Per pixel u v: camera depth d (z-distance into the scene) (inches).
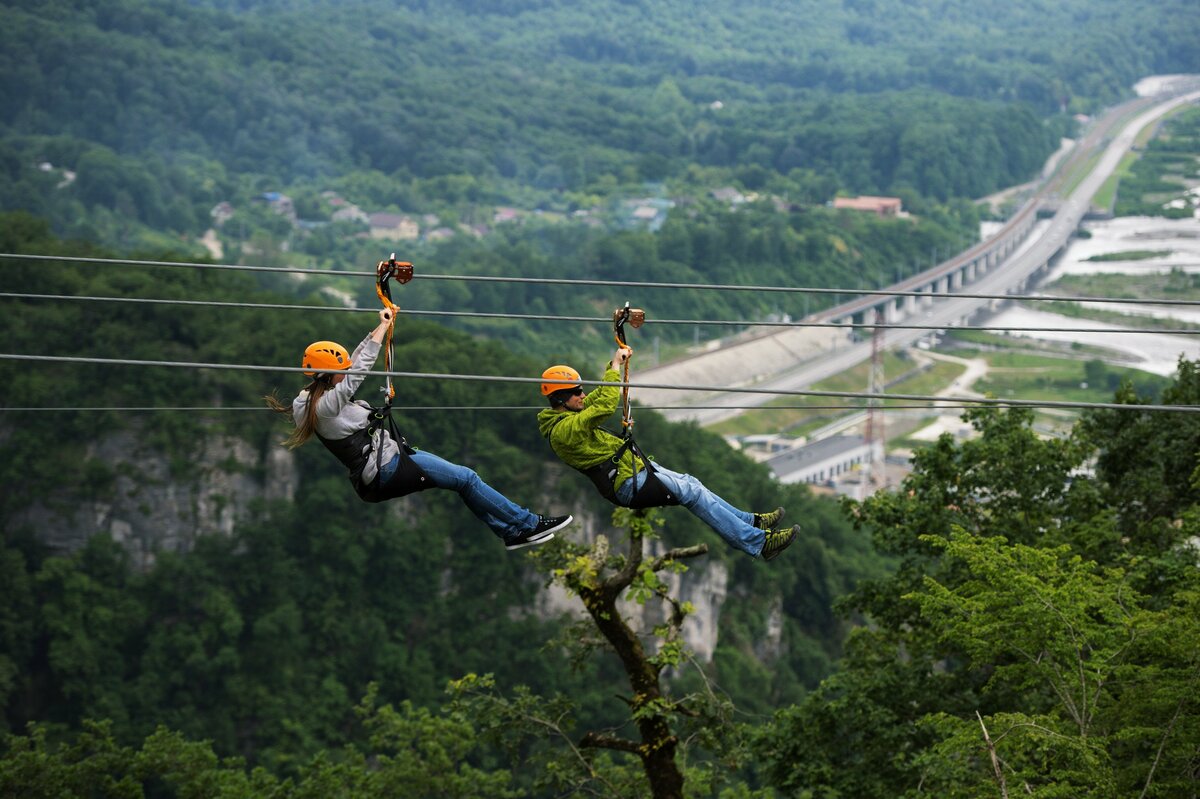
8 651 4106.8
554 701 1128.2
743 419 7199.8
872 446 6796.3
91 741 1461.6
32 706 4141.2
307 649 4360.2
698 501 540.7
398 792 1425.9
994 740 793.6
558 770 1099.3
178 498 4441.4
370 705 1553.9
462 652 4409.5
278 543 4446.4
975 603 851.4
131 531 4414.4
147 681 4163.4
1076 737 756.6
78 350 4805.6
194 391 4697.3
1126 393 1439.5
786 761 1138.7
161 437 4456.2
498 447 4618.6
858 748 1131.3
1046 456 1236.5
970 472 1261.1
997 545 873.5
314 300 5600.4
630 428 539.5
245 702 4160.9
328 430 511.8
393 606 4448.8
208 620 4298.7
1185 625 785.6
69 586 4222.4
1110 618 821.9
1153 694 784.3
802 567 4753.9
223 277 5462.6
